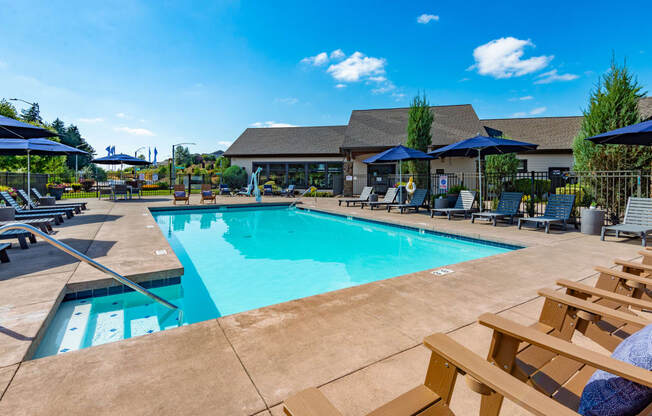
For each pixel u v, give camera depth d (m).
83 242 6.21
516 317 2.93
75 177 34.28
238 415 1.66
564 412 0.83
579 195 9.20
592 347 2.43
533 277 4.16
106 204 15.17
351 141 22.89
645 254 2.82
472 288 3.72
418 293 3.55
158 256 5.10
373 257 6.91
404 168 19.03
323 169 25.25
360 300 3.33
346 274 5.74
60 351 2.90
